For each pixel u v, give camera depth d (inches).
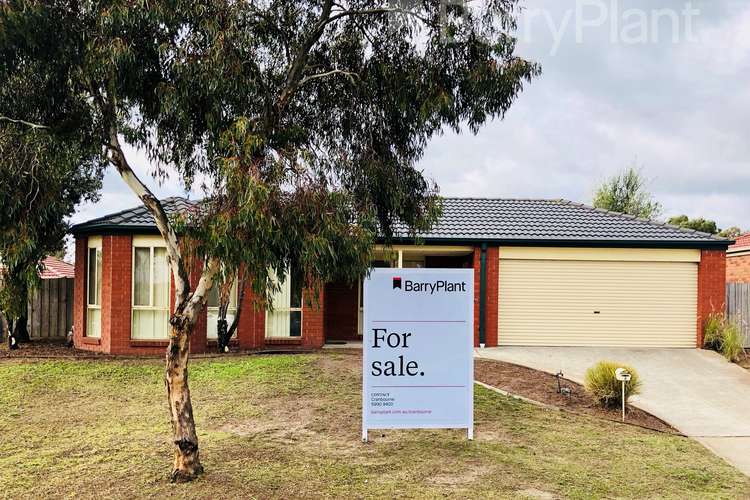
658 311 637.9
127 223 569.3
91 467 258.4
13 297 333.7
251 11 248.4
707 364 555.2
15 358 519.5
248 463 265.4
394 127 305.6
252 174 203.9
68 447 291.1
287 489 235.1
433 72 278.5
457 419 309.3
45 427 331.6
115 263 565.6
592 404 405.7
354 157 292.2
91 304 602.2
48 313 686.5
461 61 279.1
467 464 272.4
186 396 245.1
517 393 424.2
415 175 310.3
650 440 326.6
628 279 639.1
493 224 669.3
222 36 222.5
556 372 497.7
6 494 227.9
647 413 395.5
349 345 644.7
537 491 240.8
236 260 208.4
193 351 565.0
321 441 304.3
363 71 297.4
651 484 255.4
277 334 609.6
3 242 239.8
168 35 226.8
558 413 376.8
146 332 575.2
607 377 396.2
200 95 227.0
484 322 628.7
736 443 336.5
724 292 633.0
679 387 472.1
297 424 334.0
